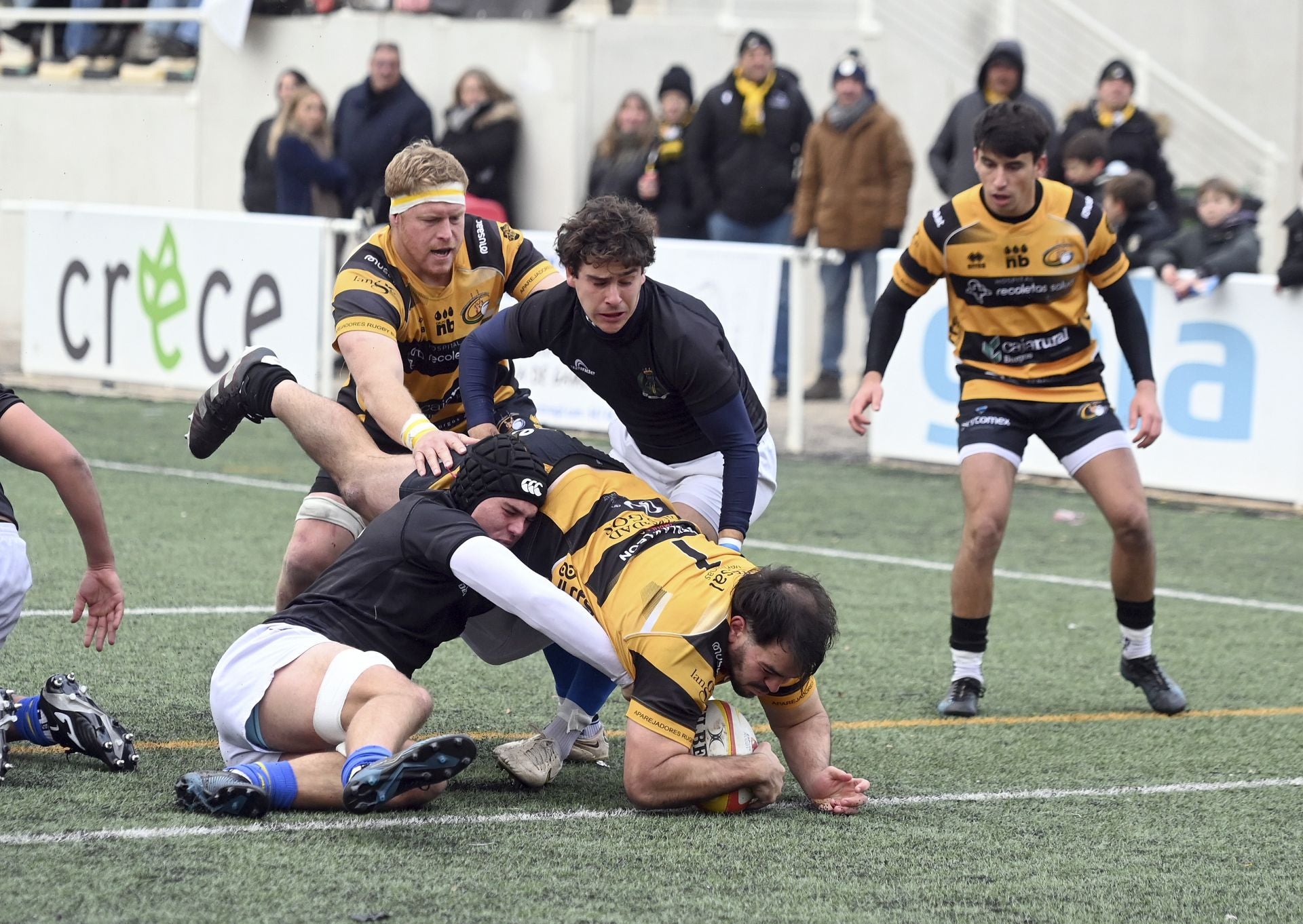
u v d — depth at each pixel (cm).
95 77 5884
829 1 5550
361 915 1159
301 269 4038
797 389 3909
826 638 1405
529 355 1664
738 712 1527
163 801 1409
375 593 1466
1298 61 5778
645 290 1546
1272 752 1762
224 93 5422
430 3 5106
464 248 1738
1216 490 3322
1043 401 1942
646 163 4447
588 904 1205
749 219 4328
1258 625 2422
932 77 5250
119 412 4184
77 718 1495
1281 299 3200
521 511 1466
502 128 4712
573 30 4903
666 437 1681
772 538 2994
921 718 1877
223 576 2475
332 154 4481
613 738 1769
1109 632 2370
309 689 1405
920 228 1959
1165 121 3962
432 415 1805
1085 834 1445
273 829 1347
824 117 4247
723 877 1284
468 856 1306
